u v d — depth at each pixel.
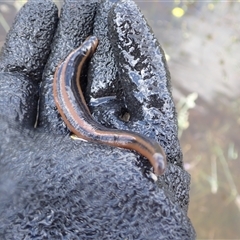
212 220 0.44
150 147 0.22
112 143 0.23
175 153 0.24
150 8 0.57
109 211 0.21
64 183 0.22
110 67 0.26
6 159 0.22
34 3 0.28
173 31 0.56
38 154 0.22
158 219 0.21
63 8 0.28
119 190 0.21
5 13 0.53
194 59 0.55
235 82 0.53
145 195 0.21
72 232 0.21
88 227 0.21
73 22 0.28
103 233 0.21
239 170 0.48
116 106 0.26
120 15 0.24
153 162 0.21
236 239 0.43
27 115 0.25
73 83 0.25
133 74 0.24
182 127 0.46
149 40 0.24
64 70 0.26
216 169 0.47
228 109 0.51
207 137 0.49
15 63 0.27
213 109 0.51
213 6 0.58
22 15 0.28
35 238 0.21
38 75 0.28
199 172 0.47
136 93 0.24
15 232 0.21
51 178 0.22
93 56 0.27
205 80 0.53
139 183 0.22
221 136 0.49
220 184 0.46
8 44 0.28
